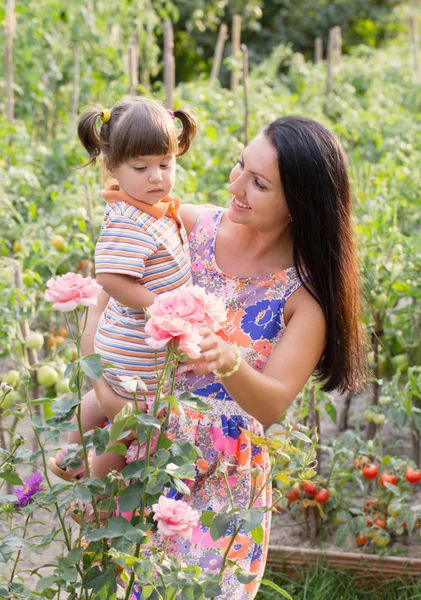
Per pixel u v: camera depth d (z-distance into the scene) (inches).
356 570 132.7
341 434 179.9
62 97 281.9
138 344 92.8
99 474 97.6
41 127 281.3
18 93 272.5
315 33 593.3
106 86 286.4
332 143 91.0
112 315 94.7
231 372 83.8
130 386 77.3
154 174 91.4
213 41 547.8
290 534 146.9
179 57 535.2
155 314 76.8
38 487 90.6
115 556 77.1
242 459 95.5
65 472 98.3
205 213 100.7
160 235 93.2
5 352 148.9
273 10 597.9
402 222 207.9
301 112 295.1
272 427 171.2
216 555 93.4
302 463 87.5
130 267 90.6
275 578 132.6
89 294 79.4
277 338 95.7
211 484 95.6
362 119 278.4
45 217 178.5
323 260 92.1
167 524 76.9
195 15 504.1
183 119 101.4
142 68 356.2
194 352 75.1
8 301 145.7
